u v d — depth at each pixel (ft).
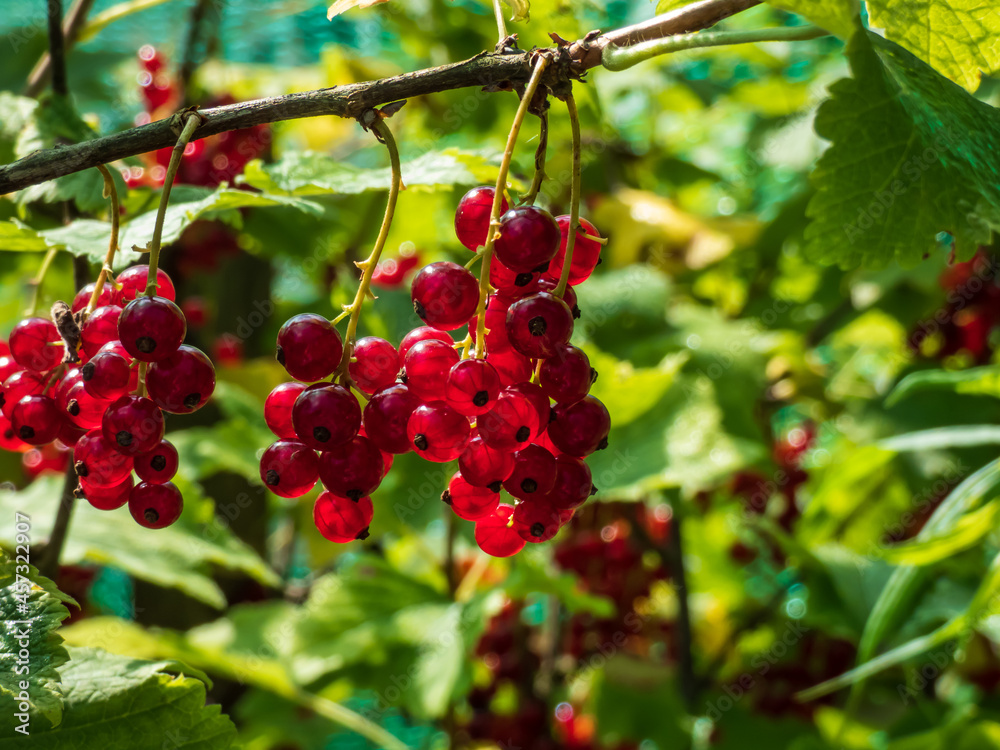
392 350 1.22
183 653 2.02
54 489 1.87
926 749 2.19
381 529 2.35
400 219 2.52
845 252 1.27
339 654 2.25
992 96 2.15
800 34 1.22
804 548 2.37
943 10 1.34
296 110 1.21
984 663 2.59
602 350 2.57
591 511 2.63
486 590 2.26
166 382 1.19
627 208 2.74
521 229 1.18
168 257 2.49
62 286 2.27
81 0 1.80
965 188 1.27
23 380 1.26
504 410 1.18
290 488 1.21
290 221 2.40
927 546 1.62
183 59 2.32
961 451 2.56
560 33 1.71
